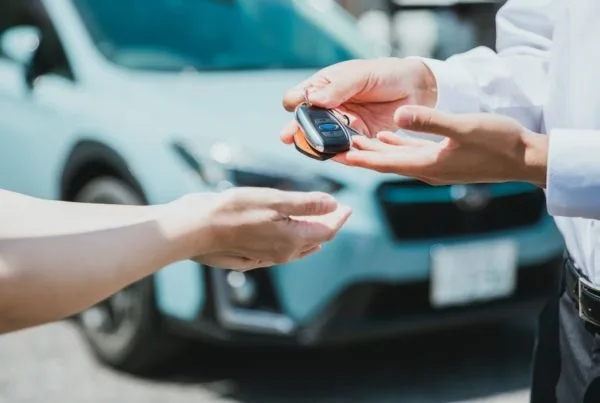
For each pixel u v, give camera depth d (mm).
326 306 3438
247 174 3482
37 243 1211
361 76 1686
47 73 4258
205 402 3705
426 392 3854
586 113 1576
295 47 4477
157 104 3791
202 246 1315
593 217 1445
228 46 4348
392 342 4355
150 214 1310
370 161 1455
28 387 3865
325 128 1522
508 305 3750
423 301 3602
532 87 1741
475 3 7855
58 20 4281
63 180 4035
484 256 3672
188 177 3541
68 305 1220
